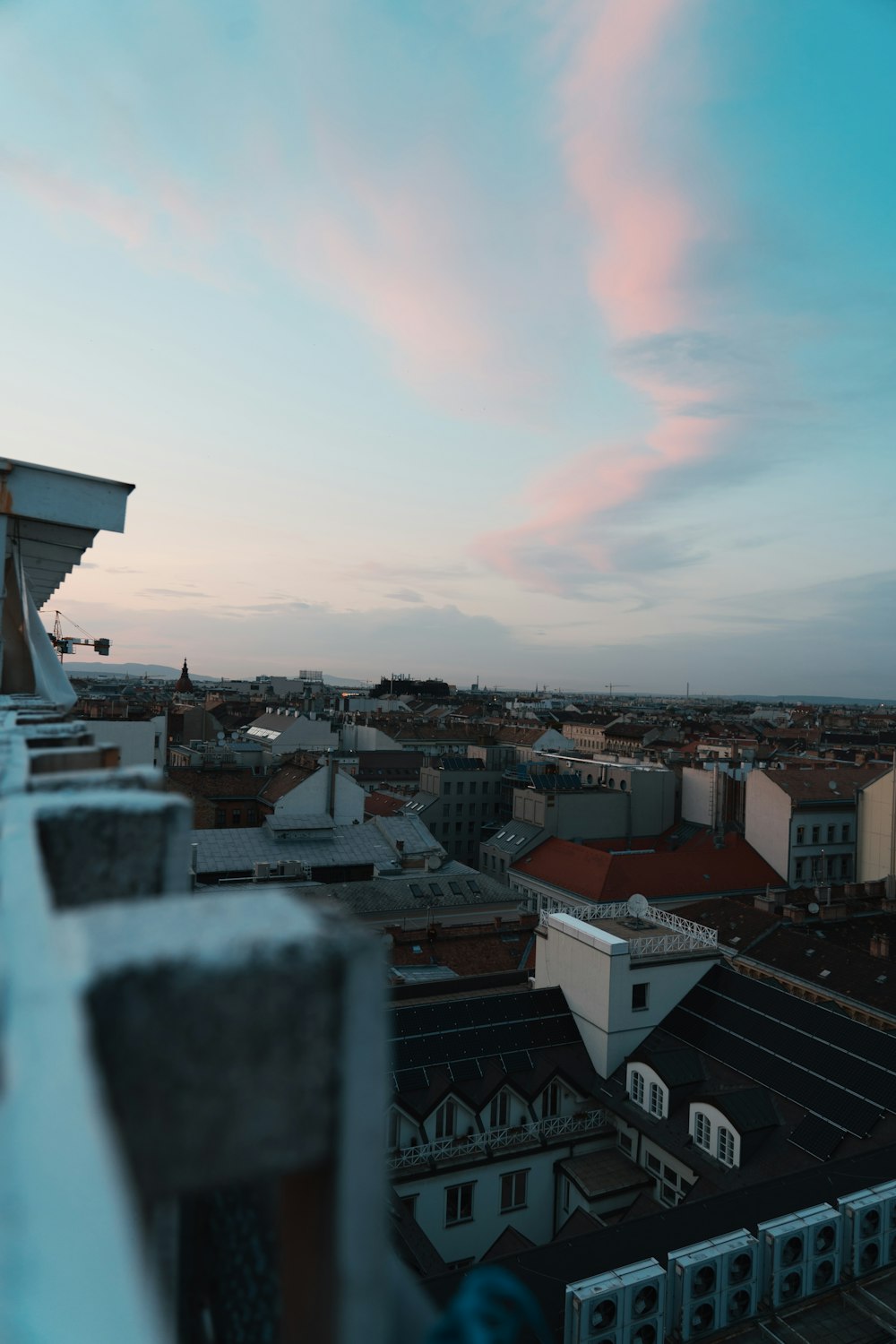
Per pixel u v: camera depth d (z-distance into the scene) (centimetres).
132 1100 143
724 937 4881
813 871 7644
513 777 10056
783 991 3322
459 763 10938
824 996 4041
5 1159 102
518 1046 3306
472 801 10362
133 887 276
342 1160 164
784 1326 1766
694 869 7425
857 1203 1906
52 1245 87
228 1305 274
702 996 3425
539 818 8612
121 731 5441
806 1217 1891
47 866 265
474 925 4888
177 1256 287
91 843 270
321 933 163
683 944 3556
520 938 4800
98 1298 81
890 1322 1770
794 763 11269
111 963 141
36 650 1133
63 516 1316
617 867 7181
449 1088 2977
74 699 1118
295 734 14375
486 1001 3469
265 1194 238
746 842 8031
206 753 10394
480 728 17700
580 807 8706
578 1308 1672
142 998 142
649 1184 2912
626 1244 2009
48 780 310
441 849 6462
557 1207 3008
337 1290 165
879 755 13988
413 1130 2922
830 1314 1800
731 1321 1762
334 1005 162
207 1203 317
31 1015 129
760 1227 1858
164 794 291
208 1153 154
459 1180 2877
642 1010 3356
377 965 166
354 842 6425
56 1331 74
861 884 5556
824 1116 2723
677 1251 1811
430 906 5362
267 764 10481
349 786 7994
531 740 15325
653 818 9038
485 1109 3028
